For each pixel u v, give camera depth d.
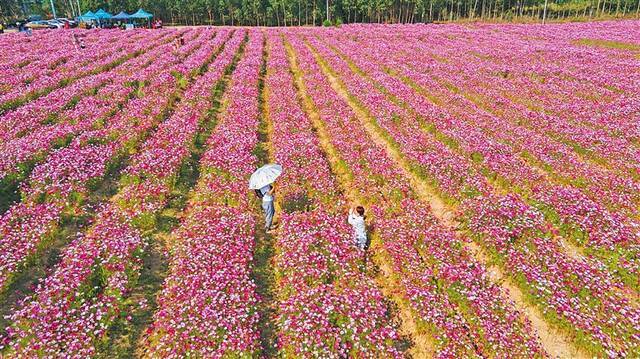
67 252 11.81
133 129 20.86
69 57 38.41
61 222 13.75
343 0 90.31
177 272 11.23
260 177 13.36
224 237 12.47
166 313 9.87
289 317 9.71
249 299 10.40
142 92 27.80
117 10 86.81
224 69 36.06
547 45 49.91
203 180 17.23
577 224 13.47
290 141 19.91
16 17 95.31
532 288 10.97
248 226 13.49
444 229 13.60
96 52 40.34
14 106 24.31
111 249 11.76
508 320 10.05
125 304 10.57
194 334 9.20
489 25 77.00
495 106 26.91
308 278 11.31
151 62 38.16
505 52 44.62
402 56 43.28
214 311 9.62
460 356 9.29
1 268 10.77
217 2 88.88
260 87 33.25
